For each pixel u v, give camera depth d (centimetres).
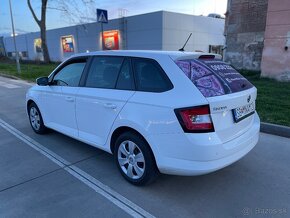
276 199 308
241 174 366
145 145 311
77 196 316
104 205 299
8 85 1304
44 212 287
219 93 286
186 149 273
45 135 532
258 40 1204
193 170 275
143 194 319
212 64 325
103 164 402
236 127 305
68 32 3102
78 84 408
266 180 350
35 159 421
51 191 328
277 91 843
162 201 305
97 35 2703
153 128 293
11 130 569
